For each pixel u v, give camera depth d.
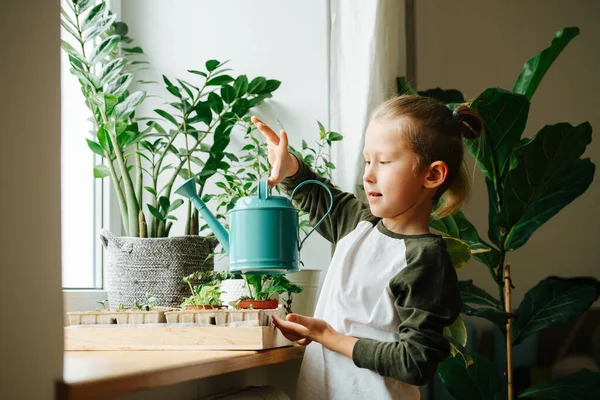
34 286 0.57
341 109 1.78
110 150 1.53
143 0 1.92
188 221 1.59
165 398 1.06
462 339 1.47
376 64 1.76
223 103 1.82
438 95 2.10
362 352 1.03
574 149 1.66
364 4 1.79
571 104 2.90
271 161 1.25
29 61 0.58
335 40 1.81
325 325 1.06
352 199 1.30
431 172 1.12
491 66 2.79
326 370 1.11
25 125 0.57
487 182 1.95
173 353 0.99
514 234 1.90
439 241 1.09
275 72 1.86
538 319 1.88
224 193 1.70
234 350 1.02
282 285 1.47
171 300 1.47
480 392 1.86
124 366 0.76
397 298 1.05
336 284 1.13
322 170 1.79
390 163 1.11
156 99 1.88
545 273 2.81
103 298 1.62
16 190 0.56
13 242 0.56
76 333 1.08
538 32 2.91
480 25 2.79
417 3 2.55
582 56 2.93
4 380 0.55
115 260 1.49
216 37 1.89
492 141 1.79
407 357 0.98
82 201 1.70
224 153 1.64
